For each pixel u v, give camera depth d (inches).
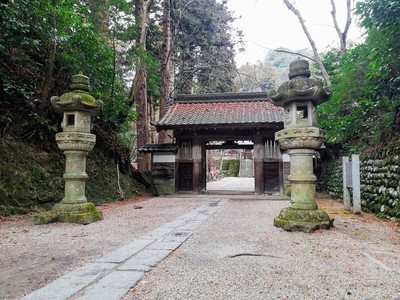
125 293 106.3
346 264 140.3
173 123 501.0
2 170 282.4
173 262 143.5
